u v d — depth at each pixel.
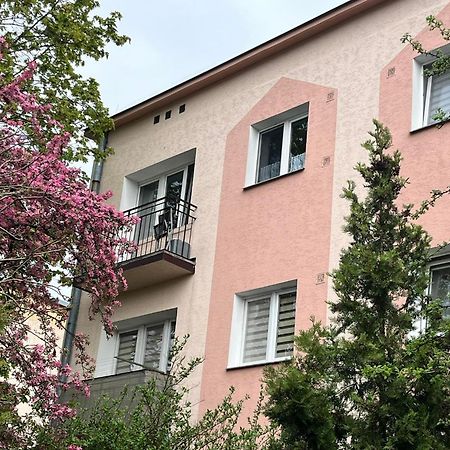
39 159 10.64
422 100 12.02
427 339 6.78
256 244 13.23
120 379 13.14
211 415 10.04
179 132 15.98
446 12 12.03
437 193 8.29
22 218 10.48
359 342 6.95
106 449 9.73
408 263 7.42
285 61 14.32
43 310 10.83
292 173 13.18
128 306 15.06
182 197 15.71
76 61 15.40
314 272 12.10
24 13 14.75
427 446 6.30
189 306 13.89
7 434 10.01
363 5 13.06
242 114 14.73
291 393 6.82
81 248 10.87
